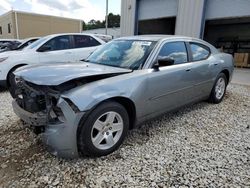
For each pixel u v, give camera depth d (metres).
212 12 11.39
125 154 2.80
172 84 3.47
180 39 3.90
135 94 2.89
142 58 3.26
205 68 4.22
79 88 2.48
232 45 19.39
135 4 14.63
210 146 3.06
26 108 2.72
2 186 2.21
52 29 28.48
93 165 2.56
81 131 2.47
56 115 2.42
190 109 4.57
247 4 10.25
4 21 28.81
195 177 2.39
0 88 6.25
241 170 2.53
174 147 3.01
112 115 2.72
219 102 5.05
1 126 3.51
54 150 2.45
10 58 5.77
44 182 2.28
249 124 3.89
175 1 12.79
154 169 2.51
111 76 2.82
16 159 2.64
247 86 7.41
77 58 6.94
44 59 6.32
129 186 2.24
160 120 3.94
